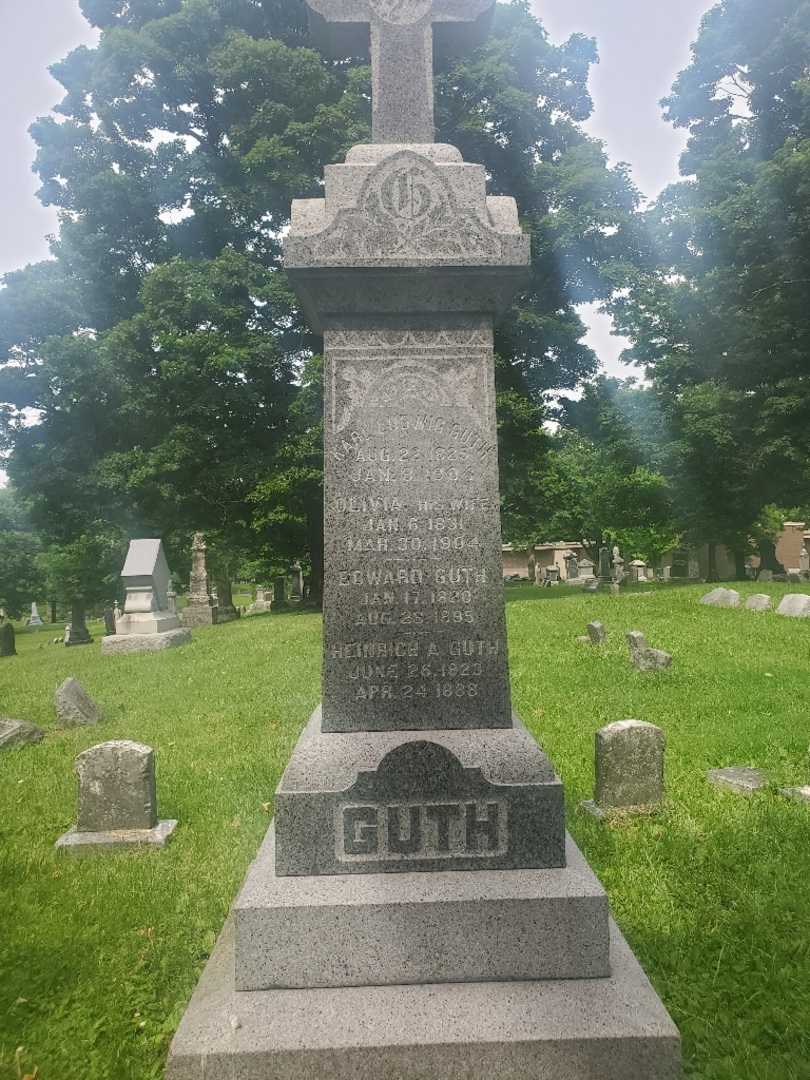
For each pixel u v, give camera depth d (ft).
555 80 94.22
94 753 20.29
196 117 103.04
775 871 16.39
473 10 14.82
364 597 13.09
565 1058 10.22
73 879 17.70
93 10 103.91
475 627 13.10
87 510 96.43
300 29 101.81
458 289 13.14
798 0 93.04
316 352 99.14
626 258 94.32
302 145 88.94
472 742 12.59
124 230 99.96
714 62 98.58
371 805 11.96
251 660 49.39
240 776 25.02
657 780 21.03
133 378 94.79
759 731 27.81
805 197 82.84
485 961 11.23
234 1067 10.17
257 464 91.35
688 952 13.57
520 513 92.84
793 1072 10.69
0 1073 11.26
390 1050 10.20
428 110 14.67
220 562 109.29
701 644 46.03
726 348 93.76
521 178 90.68
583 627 53.83
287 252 12.76
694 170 103.60
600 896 11.33
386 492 13.16
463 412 13.24
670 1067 10.26
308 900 11.30
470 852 11.98
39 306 95.91
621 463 103.55
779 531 144.97
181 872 17.98
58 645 102.12
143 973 13.62
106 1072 11.18
